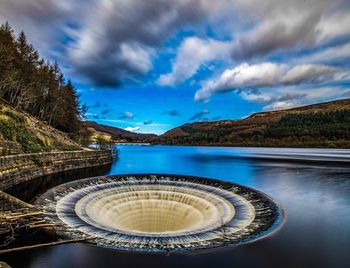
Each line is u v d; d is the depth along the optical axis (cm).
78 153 4772
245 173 4891
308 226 1911
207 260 1288
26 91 5719
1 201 1744
